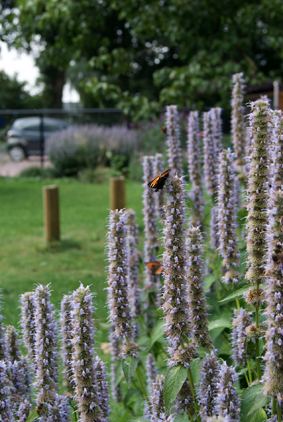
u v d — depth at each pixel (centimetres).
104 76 4078
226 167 321
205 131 445
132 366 281
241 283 334
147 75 3812
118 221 266
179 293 245
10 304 656
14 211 1366
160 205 428
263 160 256
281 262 193
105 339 578
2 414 229
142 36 1157
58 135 2161
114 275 267
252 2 1068
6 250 979
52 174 2109
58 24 1030
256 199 254
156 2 1061
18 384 276
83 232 1116
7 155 2511
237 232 388
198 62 1020
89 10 1042
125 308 273
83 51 1119
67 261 898
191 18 1019
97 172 1998
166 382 244
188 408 267
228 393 218
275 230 196
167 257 244
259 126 260
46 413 252
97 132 2136
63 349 283
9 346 290
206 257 419
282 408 220
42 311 260
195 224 438
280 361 202
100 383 270
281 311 198
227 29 1102
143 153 1962
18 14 1027
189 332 249
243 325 280
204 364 251
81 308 236
